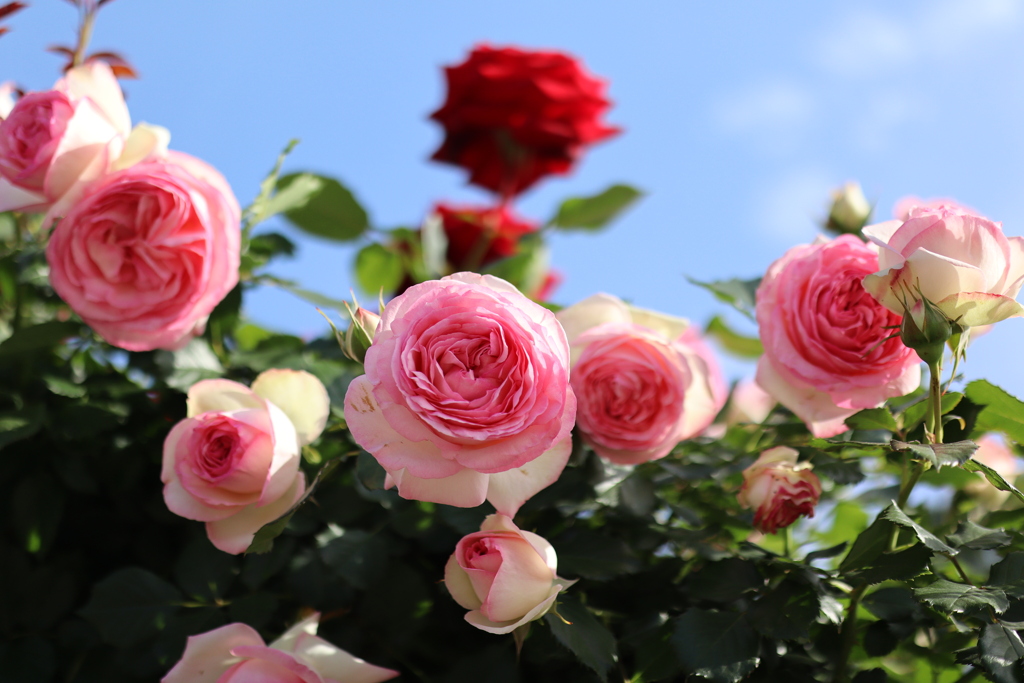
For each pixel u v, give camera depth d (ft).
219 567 4.19
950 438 4.19
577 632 3.96
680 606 4.15
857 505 4.50
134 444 4.32
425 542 4.16
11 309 4.49
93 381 4.32
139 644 4.17
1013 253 4.01
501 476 3.95
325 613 4.17
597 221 5.27
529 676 4.12
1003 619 3.95
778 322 4.22
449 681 4.08
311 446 4.25
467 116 5.34
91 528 4.33
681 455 4.39
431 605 4.18
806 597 4.04
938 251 3.97
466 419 3.84
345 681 3.98
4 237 4.58
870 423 4.18
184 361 4.33
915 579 4.06
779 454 4.19
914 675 4.19
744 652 3.99
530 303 3.92
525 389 3.85
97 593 4.14
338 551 4.13
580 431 4.20
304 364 4.37
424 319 3.88
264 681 3.93
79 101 4.23
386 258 5.14
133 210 4.21
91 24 4.46
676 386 4.18
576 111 5.38
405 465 3.85
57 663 4.22
